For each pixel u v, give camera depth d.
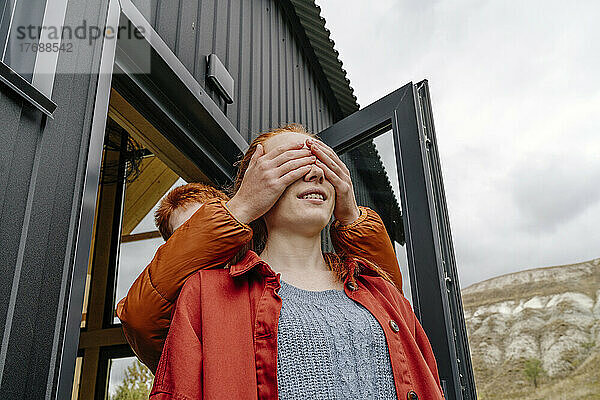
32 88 0.90
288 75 3.00
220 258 0.81
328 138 2.12
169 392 0.64
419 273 1.65
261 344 0.67
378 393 0.68
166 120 1.66
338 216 0.93
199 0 1.97
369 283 0.87
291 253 0.82
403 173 1.83
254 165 0.83
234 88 2.15
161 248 0.86
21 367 0.81
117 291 3.17
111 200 3.33
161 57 1.49
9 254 0.83
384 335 0.74
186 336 0.68
